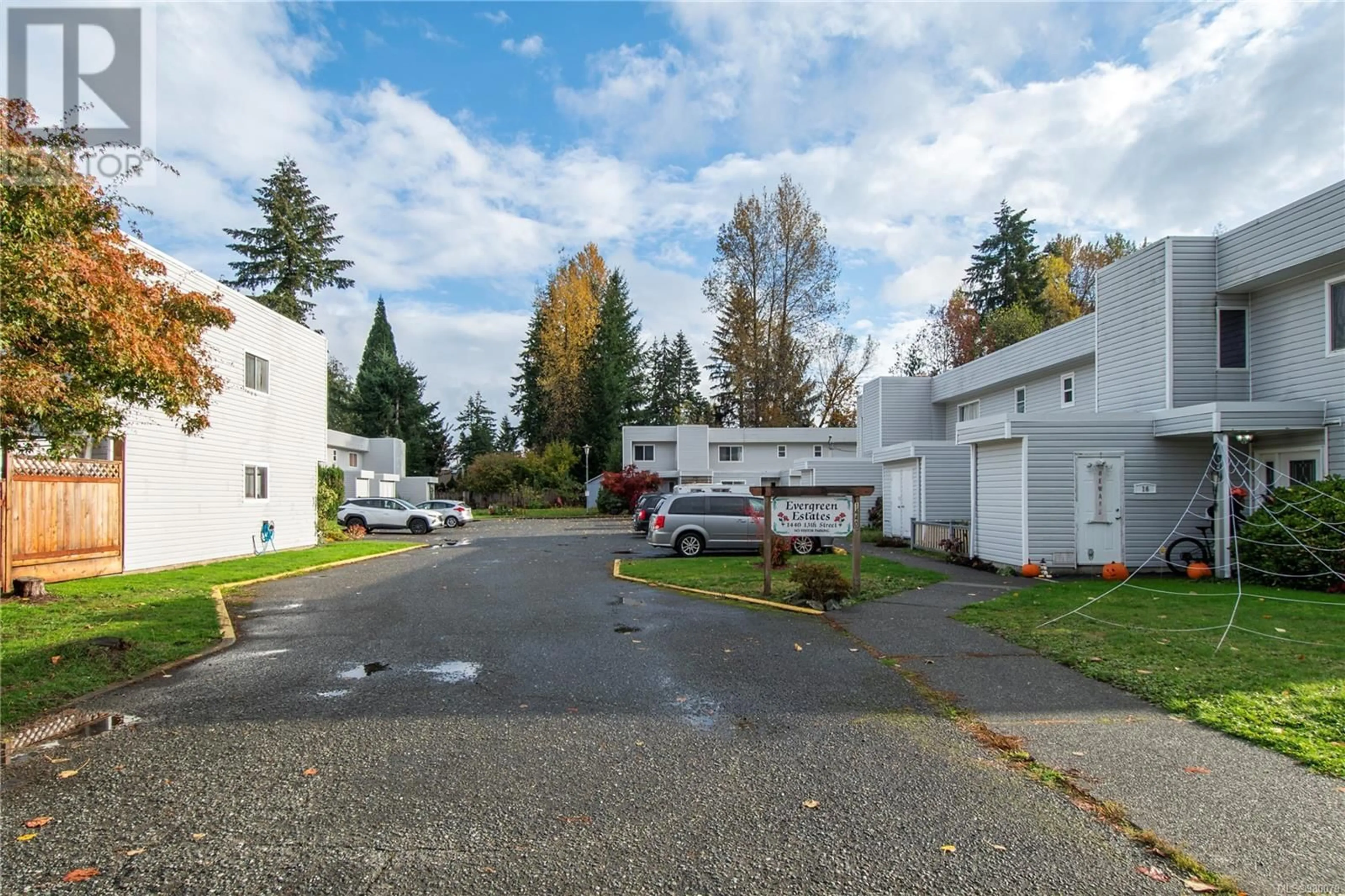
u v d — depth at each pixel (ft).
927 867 10.75
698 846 11.41
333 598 39.06
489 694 20.06
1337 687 19.04
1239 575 34.71
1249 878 10.41
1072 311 155.02
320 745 16.02
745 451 153.07
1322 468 41.93
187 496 53.01
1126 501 45.50
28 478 39.45
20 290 20.40
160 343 26.04
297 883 10.39
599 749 15.70
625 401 209.87
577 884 10.34
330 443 134.92
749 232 144.15
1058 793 13.29
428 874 10.62
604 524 123.44
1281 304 44.96
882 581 40.70
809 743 15.97
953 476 68.74
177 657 24.62
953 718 17.57
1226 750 15.31
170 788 13.73
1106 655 23.09
